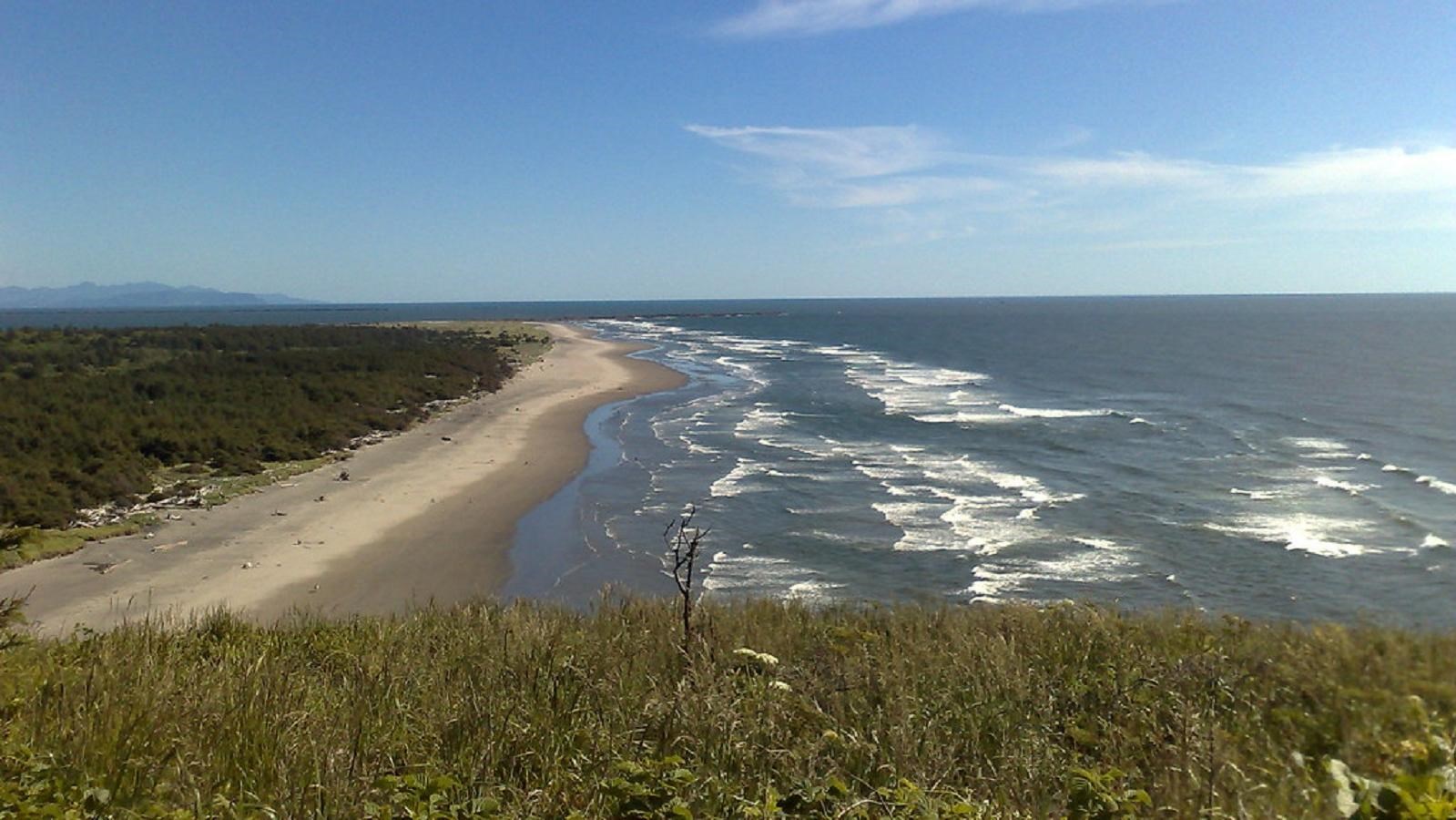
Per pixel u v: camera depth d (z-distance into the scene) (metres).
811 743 4.63
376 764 4.20
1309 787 4.05
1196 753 4.31
